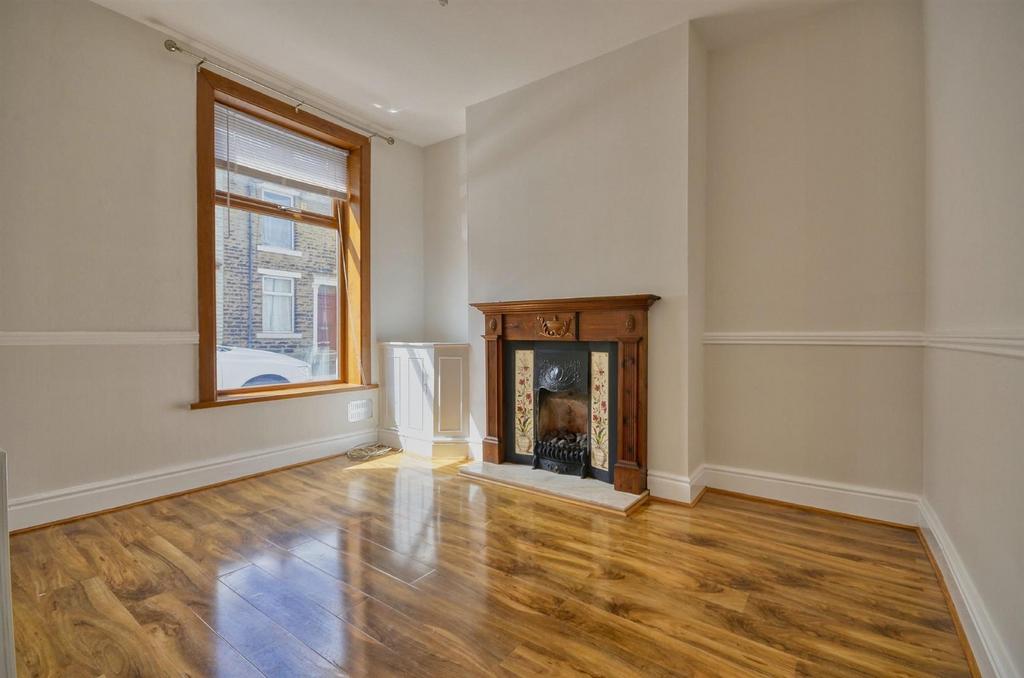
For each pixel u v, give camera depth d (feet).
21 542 7.64
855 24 8.71
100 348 8.96
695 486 9.57
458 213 14.57
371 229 13.87
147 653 5.04
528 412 11.50
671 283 9.45
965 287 5.92
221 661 4.93
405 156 14.89
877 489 8.57
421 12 8.93
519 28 9.39
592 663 4.90
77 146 8.65
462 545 7.59
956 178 6.33
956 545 6.13
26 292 8.13
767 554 7.28
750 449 9.83
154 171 9.62
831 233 8.97
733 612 5.79
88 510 8.75
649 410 9.77
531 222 11.43
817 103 9.10
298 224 12.81
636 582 6.47
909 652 5.06
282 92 11.52
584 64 10.58
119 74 9.14
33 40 8.16
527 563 7.00
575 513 8.93
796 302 9.32
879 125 8.52
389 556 7.22
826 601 6.03
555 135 11.04
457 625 5.54
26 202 8.11
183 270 10.05
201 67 10.25
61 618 5.64
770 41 9.56
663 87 9.51
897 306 8.38
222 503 9.45
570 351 10.77
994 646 4.53
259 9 8.88
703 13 8.95
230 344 11.37
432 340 15.23
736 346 9.95
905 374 8.33
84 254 8.74
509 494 9.95
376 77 11.20
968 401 5.76
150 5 8.84
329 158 13.26
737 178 9.93
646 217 9.75
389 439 13.87
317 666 4.87
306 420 12.41
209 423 10.50
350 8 8.83
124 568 6.84
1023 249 4.27
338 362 13.76
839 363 8.92
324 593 6.20
